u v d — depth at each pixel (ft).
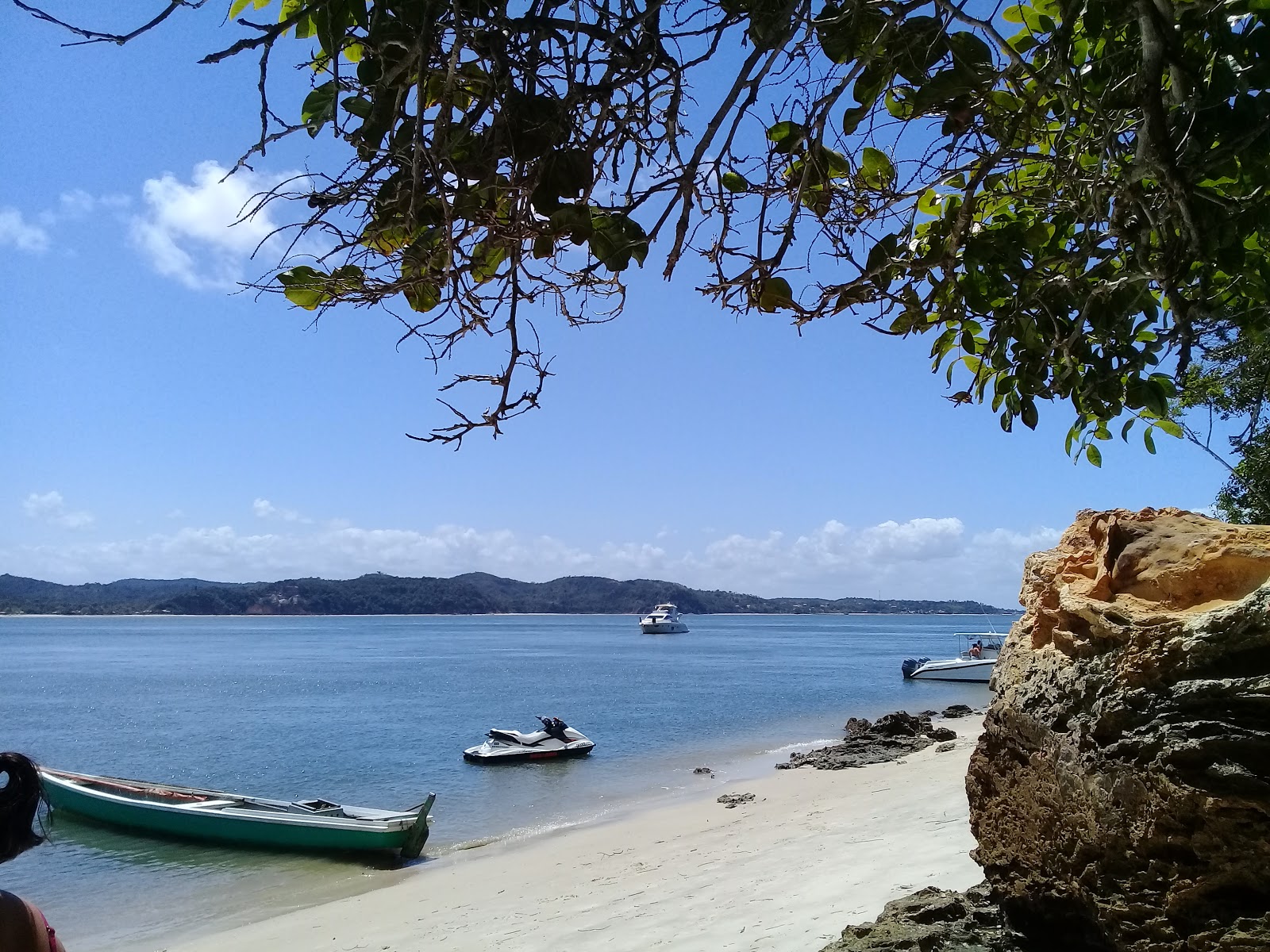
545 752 84.02
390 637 453.99
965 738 76.64
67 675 196.85
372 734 104.01
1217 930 10.89
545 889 37.99
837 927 24.08
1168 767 11.25
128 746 96.89
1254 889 10.78
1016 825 14.79
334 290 6.45
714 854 39.78
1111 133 7.34
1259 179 7.32
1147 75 6.96
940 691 151.84
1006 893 15.10
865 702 133.69
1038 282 8.92
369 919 37.04
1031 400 9.46
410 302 7.27
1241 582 11.87
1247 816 10.61
